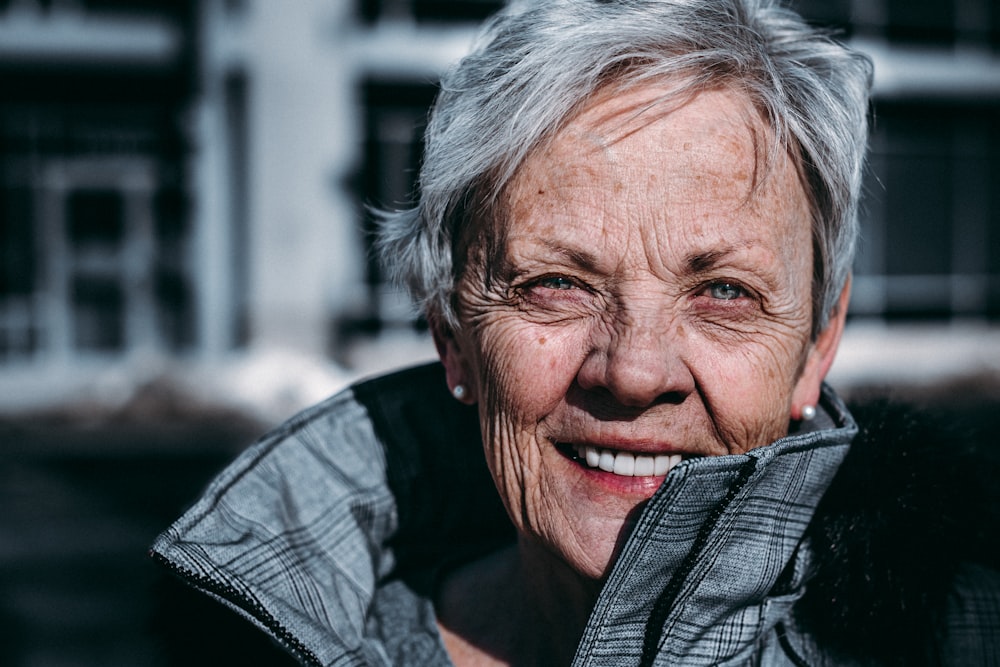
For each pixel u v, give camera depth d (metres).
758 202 0.98
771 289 1.00
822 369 1.13
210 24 10.09
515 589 1.25
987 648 1.04
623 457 1.03
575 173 0.98
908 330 12.05
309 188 10.51
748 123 0.98
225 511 1.18
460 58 1.13
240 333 10.62
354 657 1.13
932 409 1.20
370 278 10.73
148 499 6.72
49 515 6.37
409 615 1.27
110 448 7.92
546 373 1.02
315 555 1.23
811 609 1.07
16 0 10.27
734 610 1.03
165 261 10.91
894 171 12.02
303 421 1.30
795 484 1.01
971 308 12.34
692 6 1.00
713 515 0.96
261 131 10.41
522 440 1.06
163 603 1.20
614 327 1.00
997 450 1.15
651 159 0.97
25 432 8.46
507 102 1.02
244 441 8.06
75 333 10.86
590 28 0.98
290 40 10.40
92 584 5.13
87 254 10.86
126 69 10.47
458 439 1.36
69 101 10.56
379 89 10.73
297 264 10.50
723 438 1.02
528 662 1.18
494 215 1.04
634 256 0.97
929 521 1.04
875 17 11.55
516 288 1.04
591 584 1.06
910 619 1.02
